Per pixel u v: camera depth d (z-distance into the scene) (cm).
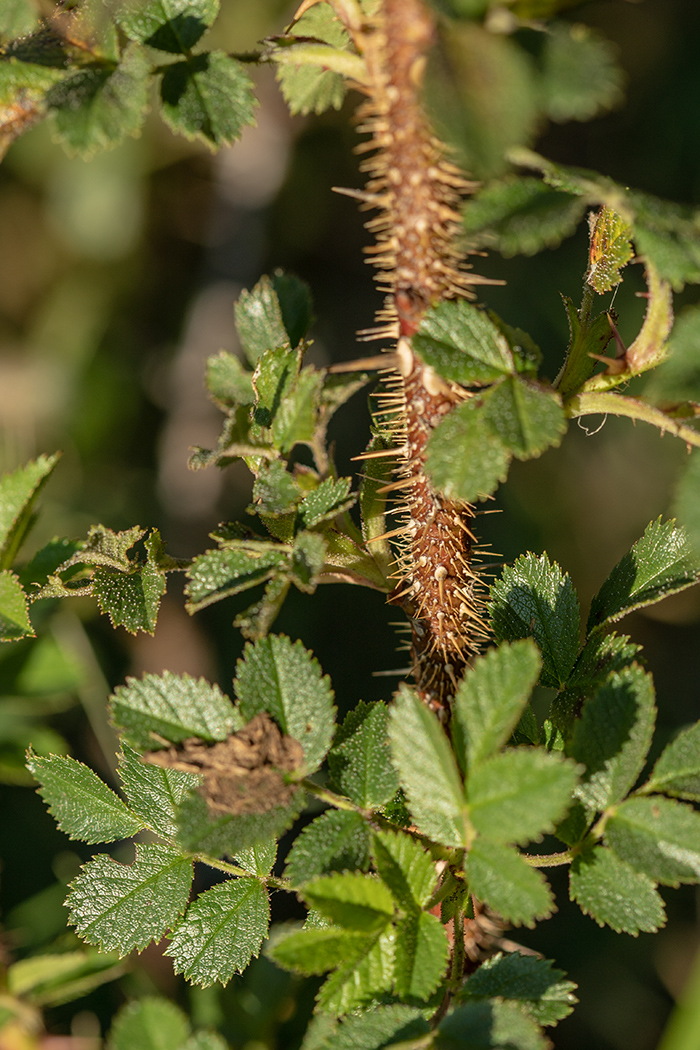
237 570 53
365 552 55
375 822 53
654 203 52
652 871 52
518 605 56
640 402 53
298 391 53
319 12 55
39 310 167
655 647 149
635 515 148
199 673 137
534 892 51
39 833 79
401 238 53
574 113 51
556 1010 52
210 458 53
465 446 52
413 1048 51
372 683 139
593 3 52
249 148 170
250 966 59
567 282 148
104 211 168
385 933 52
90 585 55
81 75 53
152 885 54
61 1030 61
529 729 55
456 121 51
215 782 52
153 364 170
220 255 173
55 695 66
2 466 147
